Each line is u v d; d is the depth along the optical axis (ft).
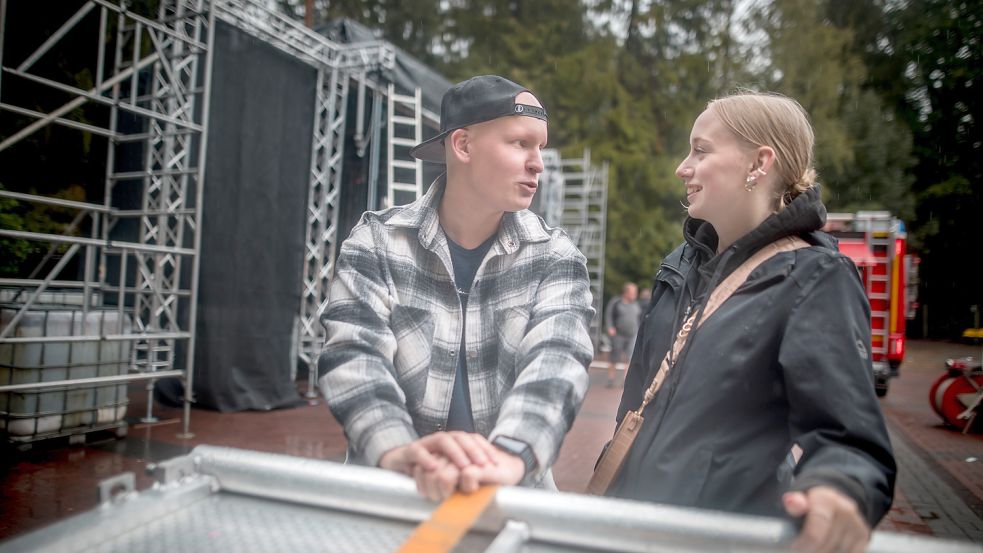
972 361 27.02
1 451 16.30
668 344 4.75
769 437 3.84
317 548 2.27
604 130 69.87
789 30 72.02
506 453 3.14
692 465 3.83
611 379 36.40
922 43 82.94
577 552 2.31
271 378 24.07
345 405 3.60
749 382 3.86
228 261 22.84
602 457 4.54
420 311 4.26
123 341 18.40
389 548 2.29
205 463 2.71
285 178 24.43
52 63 24.41
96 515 2.28
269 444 18.86
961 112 84.43
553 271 4.50
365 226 4.51
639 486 4.04
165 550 2.21
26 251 26.43
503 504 2.40
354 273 4.24
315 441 19.49
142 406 23.26
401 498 2.48
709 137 4.49
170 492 2.52
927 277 90.12
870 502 2.81
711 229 4.99
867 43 84.89
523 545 2.31
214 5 18.48
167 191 20.68
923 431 26.66
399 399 3.68
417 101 27.71
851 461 3.09
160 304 21.84
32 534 2.12
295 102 24.75
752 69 73.56
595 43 72.08
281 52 24.13
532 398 3.62
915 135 84.07
